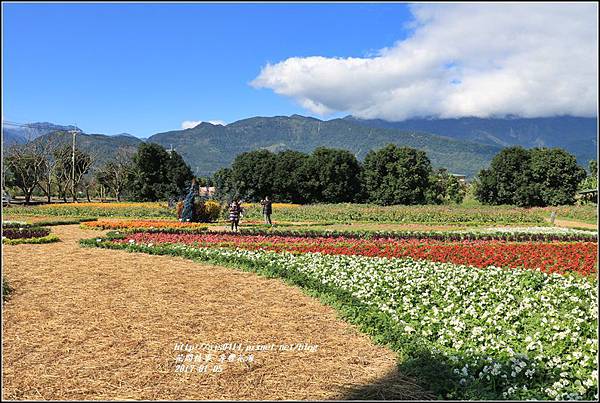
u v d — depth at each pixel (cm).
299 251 1802
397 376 702
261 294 1148
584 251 1786
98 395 635
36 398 621
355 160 7019
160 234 2256
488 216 3831
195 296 1118
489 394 623
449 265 1507
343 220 3772
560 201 6219
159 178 6788
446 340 806
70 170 6844
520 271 1395
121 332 865
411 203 6788
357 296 1088
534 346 768
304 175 6838
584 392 632
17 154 5853
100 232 2484
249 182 6875
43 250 1789
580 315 934
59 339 823
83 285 1201
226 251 1725
